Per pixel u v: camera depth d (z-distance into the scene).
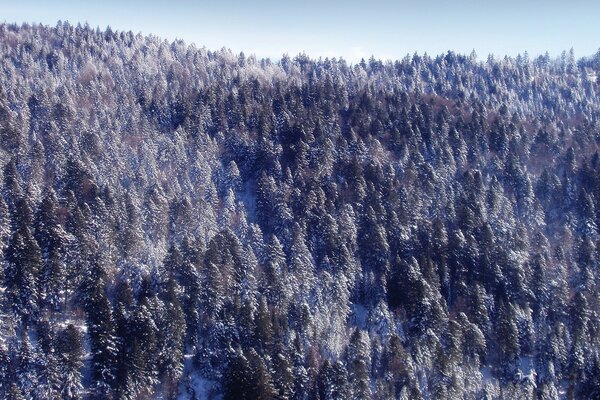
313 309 100.19
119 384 77.06
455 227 128.62
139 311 83.38
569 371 96.50
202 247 103.81
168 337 83.81
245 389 77.75
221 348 87.44
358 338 91.12
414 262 107.44
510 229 131.50
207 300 94.56
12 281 85.06
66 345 77.19
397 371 88.75
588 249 121.94
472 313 103.69
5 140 134.12
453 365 90.75
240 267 103.38
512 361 97.06
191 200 132.50
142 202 120.44
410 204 133.00
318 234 122.06
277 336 88.25
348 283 109.88
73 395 76.12
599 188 150.00
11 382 74.12
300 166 145.88
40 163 126.62
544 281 112.88
